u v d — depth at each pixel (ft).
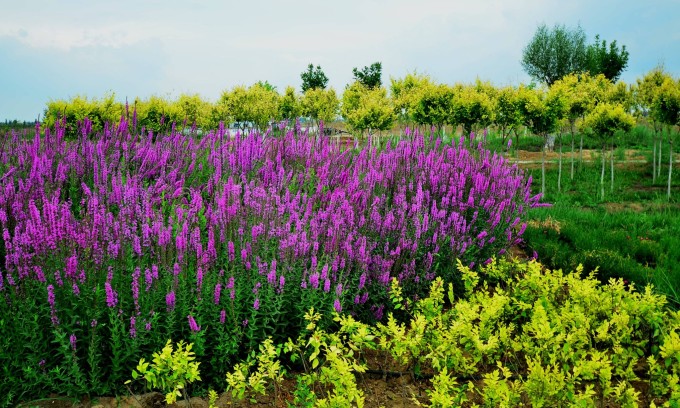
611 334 15.72
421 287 19.75
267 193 19.30
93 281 14.46
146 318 14.58
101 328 14.69
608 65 116.26
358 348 15.20
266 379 15.62
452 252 21.35
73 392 14.14
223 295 15.64
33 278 14.67
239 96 86.94
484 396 13.12
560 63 121.29
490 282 24.31
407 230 20.89
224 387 15.16
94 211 15.97
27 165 21.61
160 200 19.93
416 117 75.72
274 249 16.74
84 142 23.68
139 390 14.70
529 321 18.58
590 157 82.99
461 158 27.73
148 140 26.50
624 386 13.37
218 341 15.17
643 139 93.66
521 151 90.38
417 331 14.93
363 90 103.96
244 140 25.02
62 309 14.03
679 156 79.20
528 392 12.96
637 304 16.24
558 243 32.01
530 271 19.19
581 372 13.34
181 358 12.45
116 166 22.77
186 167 24.00
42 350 14.25
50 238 14.73
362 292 18.61
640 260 29.68
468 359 15.64
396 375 16.71
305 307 16.14
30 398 14.16
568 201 58.44
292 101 104.27
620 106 62.28
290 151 25.70
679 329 16.29
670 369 15.93
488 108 68.03
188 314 14.85
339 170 25.22
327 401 13.73
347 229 18.98
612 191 62.44
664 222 41.91
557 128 66.28
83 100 52.21
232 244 15.46
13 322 14.11
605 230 36.88
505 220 25.39
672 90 59.98
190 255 16.06
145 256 16.20
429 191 24.16
